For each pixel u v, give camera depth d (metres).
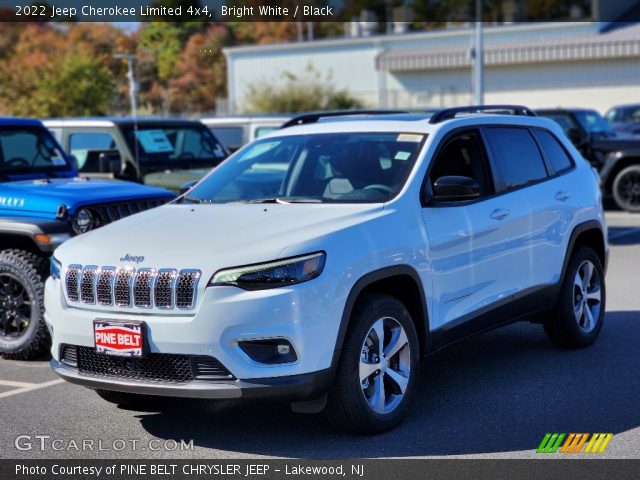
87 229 7.16
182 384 4.77
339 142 6.14
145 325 4.79
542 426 5.31
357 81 39.53
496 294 6.17
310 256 4.79
